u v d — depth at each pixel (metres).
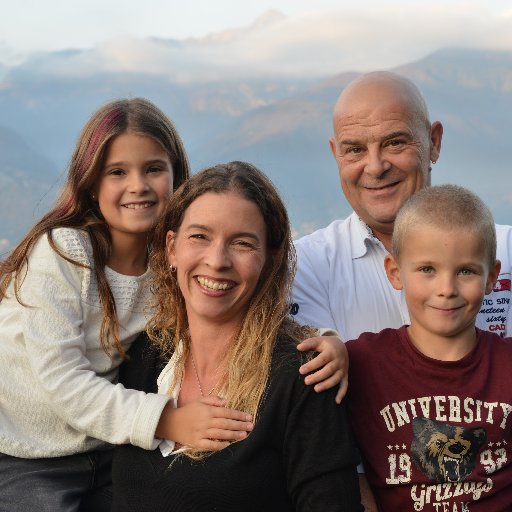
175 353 2.69
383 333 2.59
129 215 3.06
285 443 2.34
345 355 2.44
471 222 2.41
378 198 3.28
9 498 2.91
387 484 2.47
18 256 2.96
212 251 2.46
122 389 2.65
